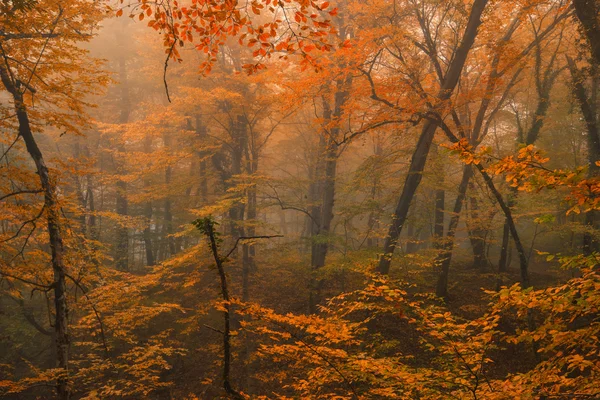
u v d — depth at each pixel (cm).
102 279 1030
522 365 1106
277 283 1647
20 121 882
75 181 1800
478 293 1550
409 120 1082
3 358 1511
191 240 2558
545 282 1597
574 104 1561
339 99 1446
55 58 836
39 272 966
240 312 364
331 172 1502
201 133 1702
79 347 1398
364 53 999
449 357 444
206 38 453
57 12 857
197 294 1603
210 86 1659
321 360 414
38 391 1380
